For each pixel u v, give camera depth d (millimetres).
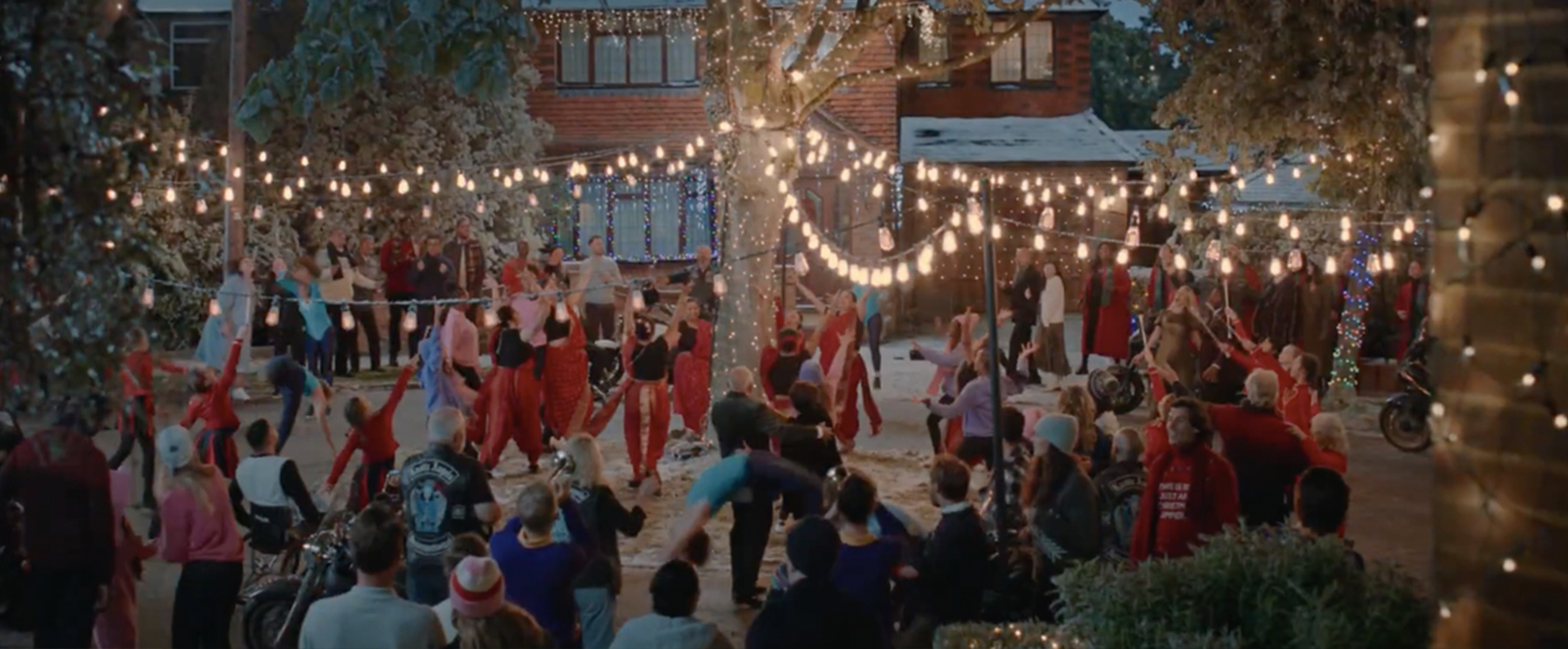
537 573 7461
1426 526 12734
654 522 13008
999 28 35562
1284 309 20406
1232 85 20047
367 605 6254
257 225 26969
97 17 6293
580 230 32750
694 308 15953
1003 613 7867
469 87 14305
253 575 9805
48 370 6352
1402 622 5301
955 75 36312
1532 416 3256
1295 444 8953
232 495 9508
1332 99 18891
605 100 32781
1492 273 3295
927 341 29031
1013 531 8703
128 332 6531
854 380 16031
